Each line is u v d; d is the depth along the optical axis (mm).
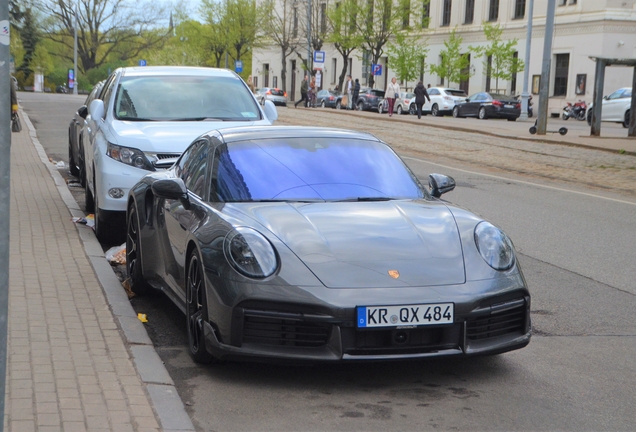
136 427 3756
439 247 4684
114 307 5855
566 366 4938
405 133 27562
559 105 48719
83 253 7621
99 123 9297
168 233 5758
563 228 9984
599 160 19078
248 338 4387
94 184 9000
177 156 8430
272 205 5109
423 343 4387
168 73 9953
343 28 62625
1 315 2811
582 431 3934
